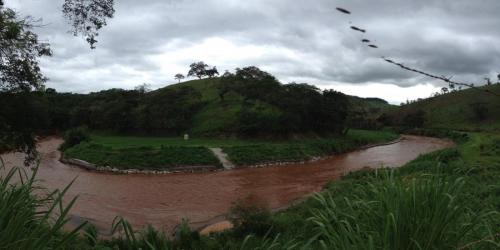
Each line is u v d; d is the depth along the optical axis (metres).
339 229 3.47
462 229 3.31
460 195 3.68
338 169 50.38
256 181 42.16
